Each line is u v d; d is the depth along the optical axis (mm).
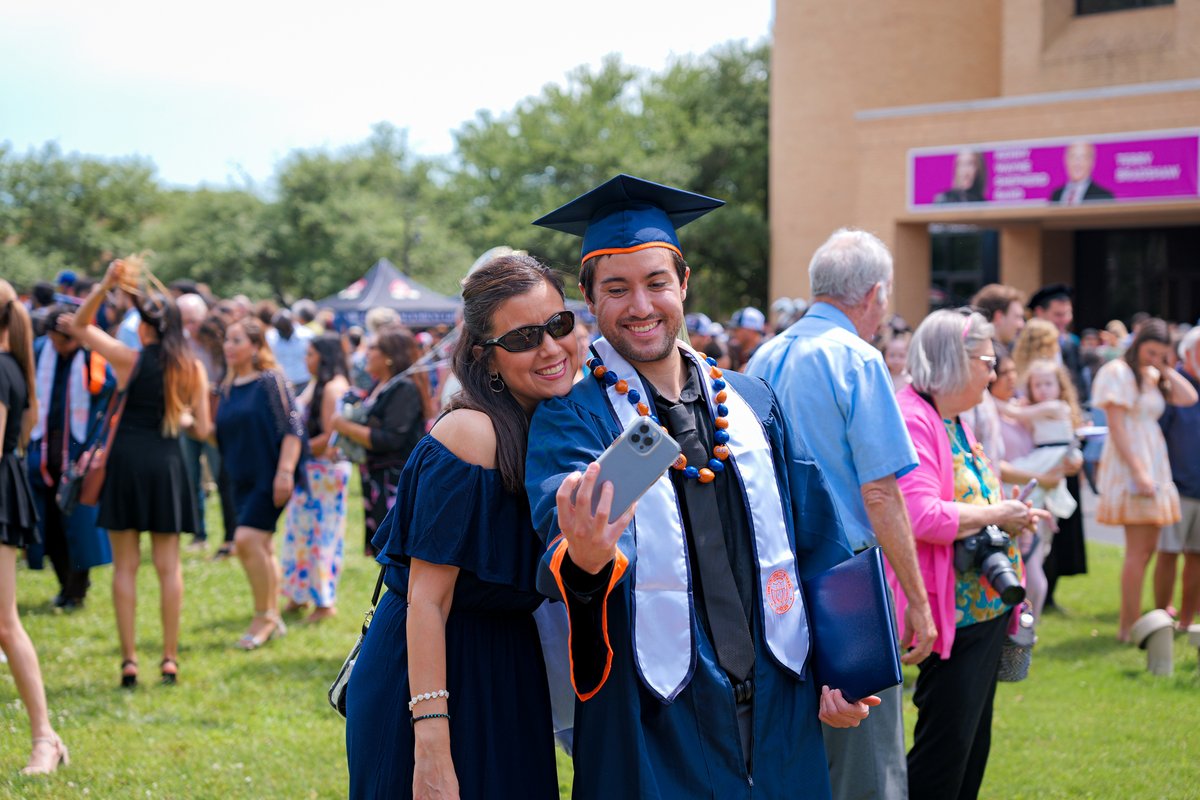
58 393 6879
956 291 25984
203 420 5680
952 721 3592
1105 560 9203
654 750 2291
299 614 7113
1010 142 19000
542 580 2186
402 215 51000
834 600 2512
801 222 27188
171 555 5594
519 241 36719
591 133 38031
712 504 2430
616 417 2443
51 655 6098
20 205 53500
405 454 6219
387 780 2428
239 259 50031
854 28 26250
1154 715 5246
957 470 3742
